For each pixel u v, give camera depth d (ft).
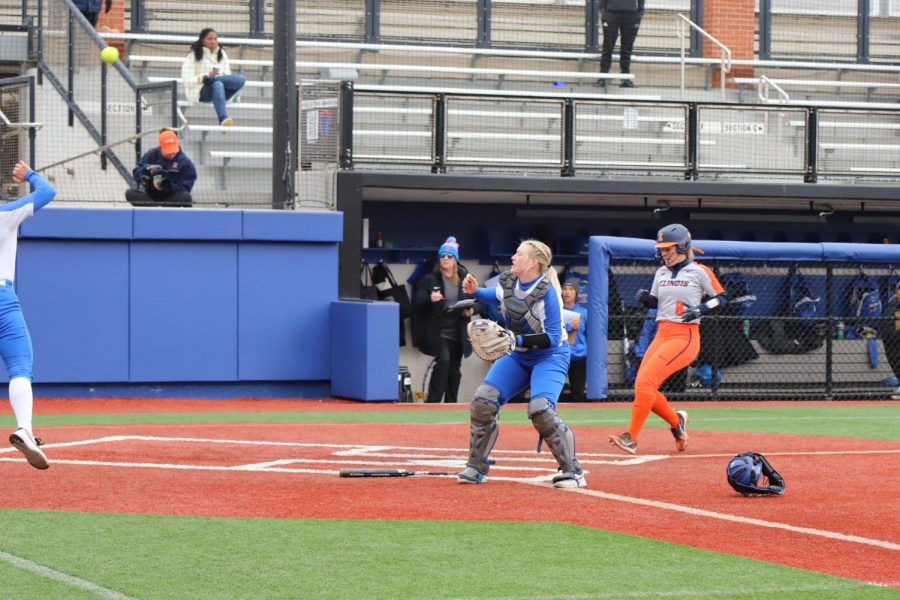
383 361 164.96
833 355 196.65
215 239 166.61
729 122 194.39
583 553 65.21
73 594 54.90
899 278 197.57
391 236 206.28
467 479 88.79
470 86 235.61
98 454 104.17
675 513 77.92
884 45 259.60
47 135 185.06
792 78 253.03
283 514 75.61
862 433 133.59
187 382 167.32
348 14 232.94
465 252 210.18
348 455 106.52
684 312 109.60
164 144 166.71
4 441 112.57
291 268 169.99
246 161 199.72
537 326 87.25
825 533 71.61
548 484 89.61
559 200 208.44
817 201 210.18
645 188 189.78
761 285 193.67
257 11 228.22
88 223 162.09
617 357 181.78
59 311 162.40
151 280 165.17
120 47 220.23
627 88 237.66
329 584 57.52
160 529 70.23
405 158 183.21
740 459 84.94
